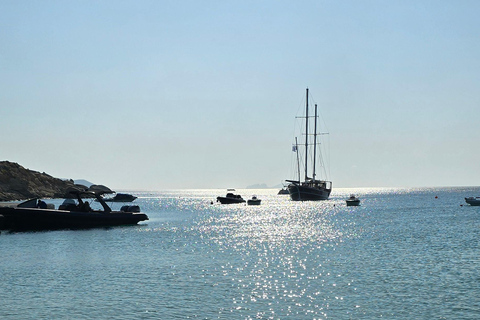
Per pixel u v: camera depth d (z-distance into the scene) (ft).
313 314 93.61
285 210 487.20
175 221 346.54
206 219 368.68
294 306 98.99
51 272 136.26
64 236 224.53
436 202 627.46
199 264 148.66
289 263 148.66
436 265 140.56
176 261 154.61
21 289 115.14
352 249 177.99
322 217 376.68
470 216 350.23
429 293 107.65
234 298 105.60
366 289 112.06
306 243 200.75
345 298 104.58
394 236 220.43
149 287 116.37
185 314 94.22
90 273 134.51
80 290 113.70
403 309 96.02
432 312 93.97
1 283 121.80
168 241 209.97
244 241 211.20
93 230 250.98
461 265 139.85
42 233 235.40
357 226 282.56
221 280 123.95
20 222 239.71
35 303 102.73
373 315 92.58
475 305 97.96
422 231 241.55
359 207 521.65
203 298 105.70
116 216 272.10
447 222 298.56
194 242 206.69
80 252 175.22
